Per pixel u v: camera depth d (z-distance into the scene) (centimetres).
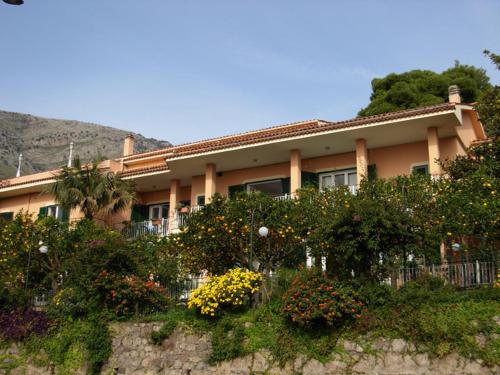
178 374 1405
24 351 1677
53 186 2462
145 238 2000
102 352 1529
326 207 1529
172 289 1822
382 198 1414
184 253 1733
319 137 2095
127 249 1723
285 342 1285
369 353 1185
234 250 1614
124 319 1568
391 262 1342
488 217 1275
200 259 1681
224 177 2536
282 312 1293
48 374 1603
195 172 2558
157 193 2839
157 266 1822
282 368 1267
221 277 1464
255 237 1577
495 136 1678
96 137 13125
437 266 1343
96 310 1608
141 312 1603
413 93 3619
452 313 1138
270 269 1619
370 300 1237
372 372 1170
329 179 2281
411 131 2031
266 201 1594
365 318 1212
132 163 2991
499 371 1052
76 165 2553
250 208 1575
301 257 1662
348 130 2025
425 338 1139
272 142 2164
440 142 2088
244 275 1435
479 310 1117
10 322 1731
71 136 13075
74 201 2412
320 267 1398
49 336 1656
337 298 1248
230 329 1379
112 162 2945
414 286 1266
